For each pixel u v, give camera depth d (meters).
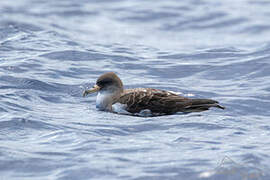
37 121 11.56
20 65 17.38
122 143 10.09
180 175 8.27
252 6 34.19
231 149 9.67
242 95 14.74
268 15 31.83
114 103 13.82
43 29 25.02
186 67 18.38
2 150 9.33
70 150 9.48
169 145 9.99
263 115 13.05
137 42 25.12
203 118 12.38
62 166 8.62
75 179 8.11
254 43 25.47
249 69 17.75
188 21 31.17
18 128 11.01
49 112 12.85
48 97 14.46
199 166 8.66
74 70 17.55
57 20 29.17
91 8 33.56
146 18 31.84
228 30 29.47
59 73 16.98
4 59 18.28
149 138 10.61
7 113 12.16
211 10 33.03
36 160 8.88
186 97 14.39
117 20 31.17
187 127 11.54
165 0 35.84
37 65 17.69
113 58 19.56
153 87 15.82
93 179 8.10
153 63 19.03
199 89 15.62
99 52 20.36
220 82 16.61
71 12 31.89
